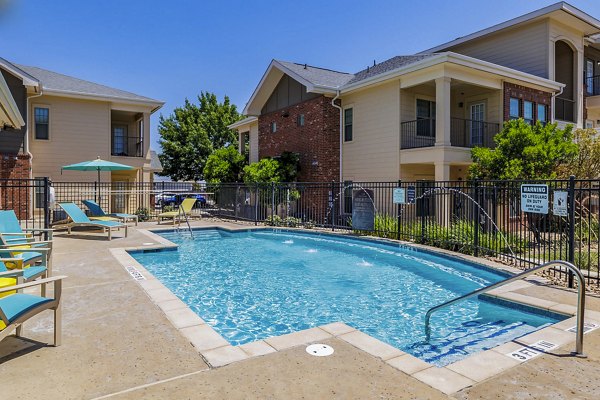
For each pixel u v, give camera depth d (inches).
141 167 747.4
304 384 116.3
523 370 128.2
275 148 760.3
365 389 114.0
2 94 244.8
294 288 276.4
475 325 204.2
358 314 224.5
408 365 130.0
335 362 131.3
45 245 249.9
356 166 623.5
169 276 309.9
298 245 459.5
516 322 207.6
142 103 730.8
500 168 442.6
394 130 559.5
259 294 262.5
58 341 143.3
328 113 638.5
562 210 246.1
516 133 446.0
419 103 587.2
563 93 727.7
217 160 821.9
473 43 743.1
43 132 665.0
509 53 688.4
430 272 320.2
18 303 134.3
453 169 594.9
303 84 634.8
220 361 131.6
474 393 113.3
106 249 355.6
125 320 171.5
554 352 142.6
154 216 666.8
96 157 702.5
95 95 682.2
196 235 534.0
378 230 456.8
